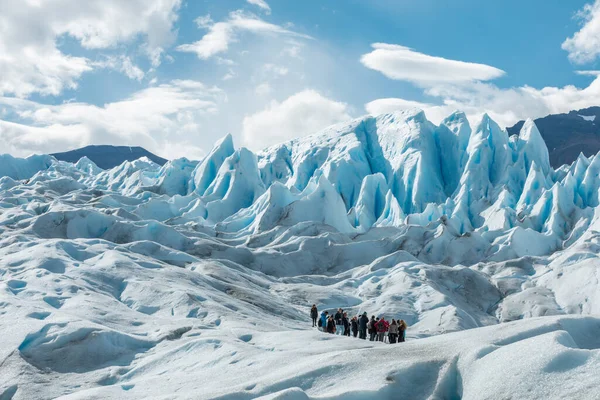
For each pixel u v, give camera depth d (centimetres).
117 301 3594
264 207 9819
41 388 2162
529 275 6600
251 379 1677
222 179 12131
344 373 1409
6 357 2428
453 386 1296
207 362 2122
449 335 1609
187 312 3425
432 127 13375
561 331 1255
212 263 5603
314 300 5481
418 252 7844
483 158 11706
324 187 9700
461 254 7888
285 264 7362
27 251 4634
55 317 2878
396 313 5147
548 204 9469
